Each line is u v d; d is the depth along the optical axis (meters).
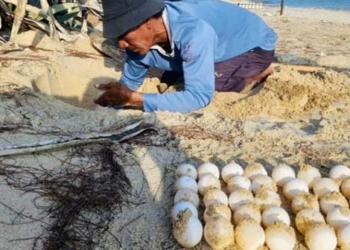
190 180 2.52
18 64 4.16
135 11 3.13
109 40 5.50
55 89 4.24
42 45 5.07
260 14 14.02
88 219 2.30
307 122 3.56
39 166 2.63
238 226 2.18
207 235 2.18
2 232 2.16
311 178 2.65
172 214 2.28
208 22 3.76
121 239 2.24
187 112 3.57
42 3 5.38
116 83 3.54
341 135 3.32
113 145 2.93
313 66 5.44
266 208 2.34
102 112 3.46
